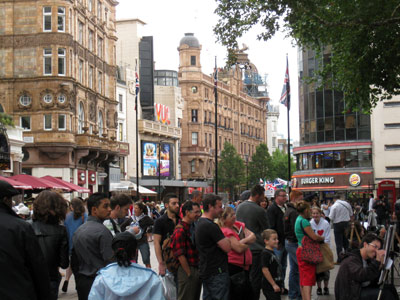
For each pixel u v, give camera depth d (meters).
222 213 9.27
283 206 14.67
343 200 18.58
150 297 6.14
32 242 5.52
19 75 46.94
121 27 78.12
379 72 15.98
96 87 54.06
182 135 95.12
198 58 97.12
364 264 8.39
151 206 37.44
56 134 46.41
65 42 46.69
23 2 46.88
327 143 59.34
